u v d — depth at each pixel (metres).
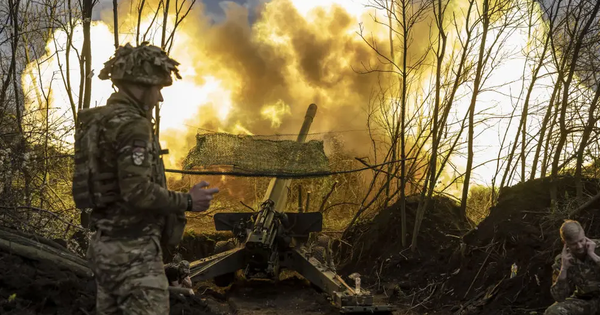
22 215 6.43
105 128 3.36
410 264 9.09
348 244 10.30
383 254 9.63
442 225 9.58
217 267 8.75
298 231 9.76
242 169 9.41
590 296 5.05
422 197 9.26
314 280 8.83
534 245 7.38
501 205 8.55
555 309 5.01
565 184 8.11
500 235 8.02
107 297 3.40
